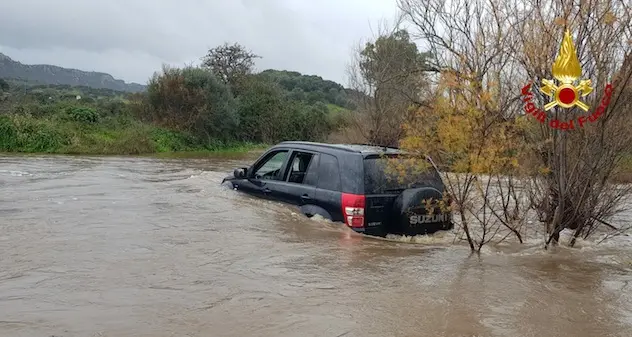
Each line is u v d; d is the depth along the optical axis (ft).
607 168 23.40
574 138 22.75
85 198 28.68
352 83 80.74
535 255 20.92
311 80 187.52
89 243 18.89
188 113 106.42
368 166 21.85
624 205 29.43
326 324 12.59
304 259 17.98
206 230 21.39
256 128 124.16
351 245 20.02
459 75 21.21
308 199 23.12
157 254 17.85
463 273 17.38
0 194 29.53
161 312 12.94
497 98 21.30
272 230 21.65
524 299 15.01
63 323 12.03
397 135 66.33
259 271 16.49
